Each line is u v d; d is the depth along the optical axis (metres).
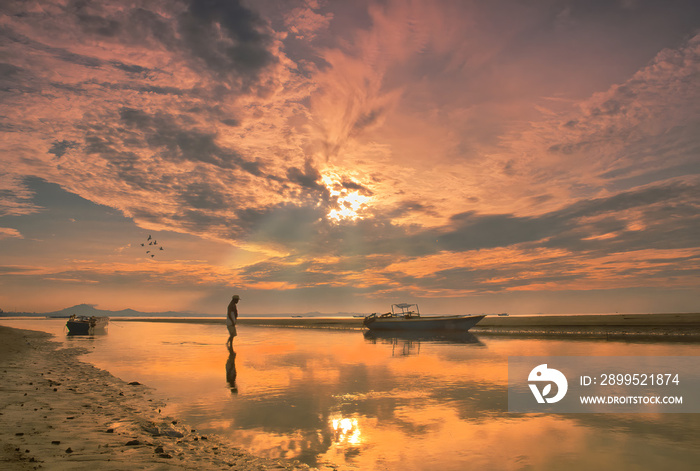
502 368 17.62
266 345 30.61
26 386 12.59
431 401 11.52
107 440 7.18
